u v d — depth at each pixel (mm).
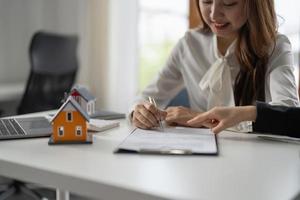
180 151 875
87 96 1277
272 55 1360
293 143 1000
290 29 2688
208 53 1500
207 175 733
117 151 886
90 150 908
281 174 747
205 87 1441
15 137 1021
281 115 1027
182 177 720
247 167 789
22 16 3314
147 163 806
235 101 1399
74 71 2742
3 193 2363
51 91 2600
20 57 3332
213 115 1070
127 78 3154
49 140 983
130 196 663
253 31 1321
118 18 3133
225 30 1319
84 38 3240
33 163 804
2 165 836
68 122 966
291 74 1310
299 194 661
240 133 1114
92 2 3195
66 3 3307
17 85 3031
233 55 1411
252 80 1379
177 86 1634
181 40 1590
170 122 1202
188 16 2957
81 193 724
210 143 965
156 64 3289
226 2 1264
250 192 648
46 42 2496
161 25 3238
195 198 620
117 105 3193
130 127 1184
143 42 3289
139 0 3152
